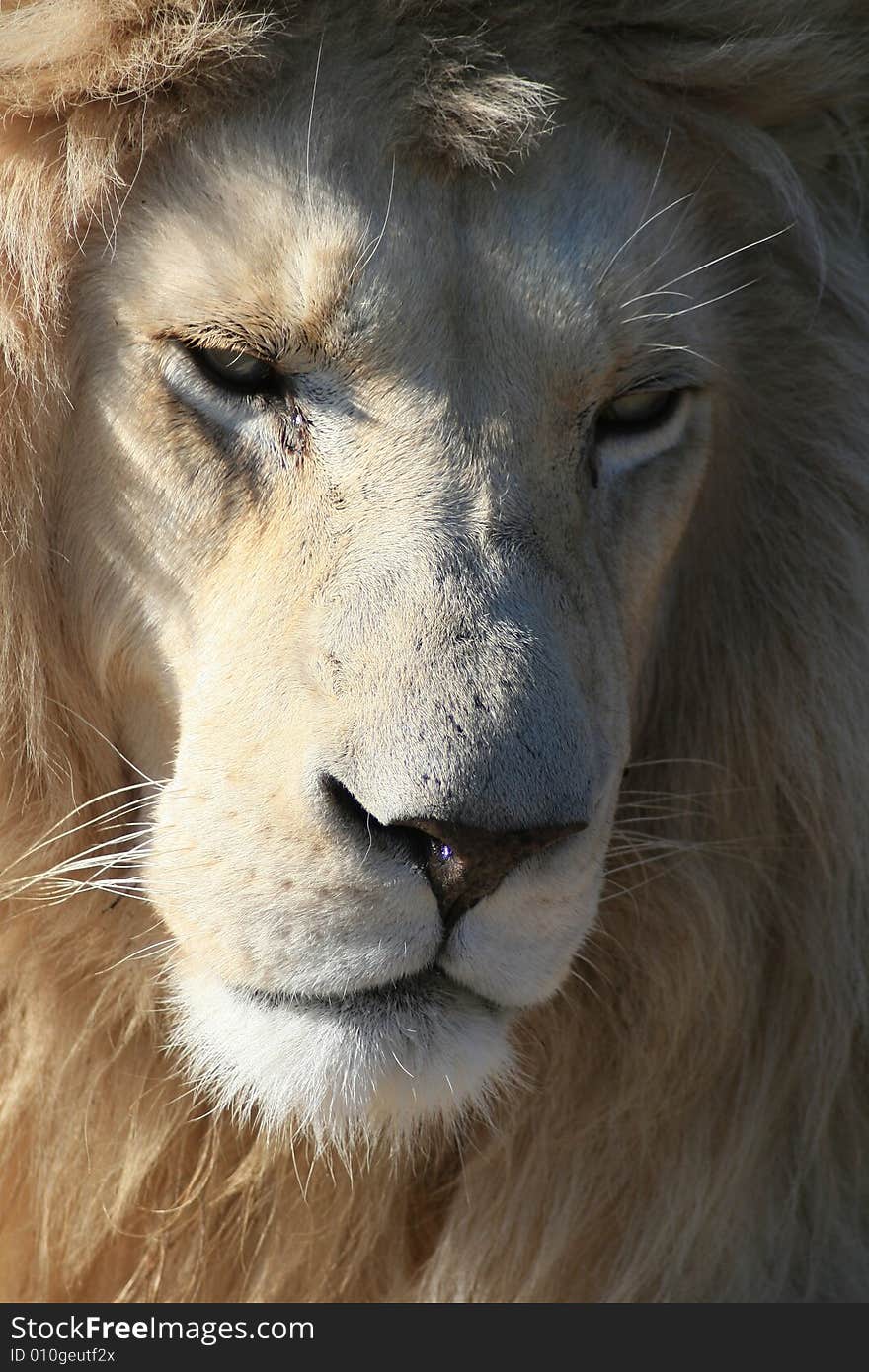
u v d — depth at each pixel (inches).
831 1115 171.3
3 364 145.6
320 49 137.5
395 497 135.3
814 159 167.8
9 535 148.4
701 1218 166.7
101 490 146.8
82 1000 159.0
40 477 148.3
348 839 126.7
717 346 159.2
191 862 136.9
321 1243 164.4
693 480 158.4
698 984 164.9
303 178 135.4
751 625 169.3
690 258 155.9
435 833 123.3
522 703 125.1
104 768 156.1
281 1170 161.6
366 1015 130.3
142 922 155.7
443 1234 166.7
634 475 152.8
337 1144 141.8
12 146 143.1
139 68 137.5
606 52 148.8
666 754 172.9
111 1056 160.4
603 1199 166.7
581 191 142.3
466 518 134.6
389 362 135.9
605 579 147.2
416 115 136.6
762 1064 169.2
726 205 161.9
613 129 148.0
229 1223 165.5
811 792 166.6
